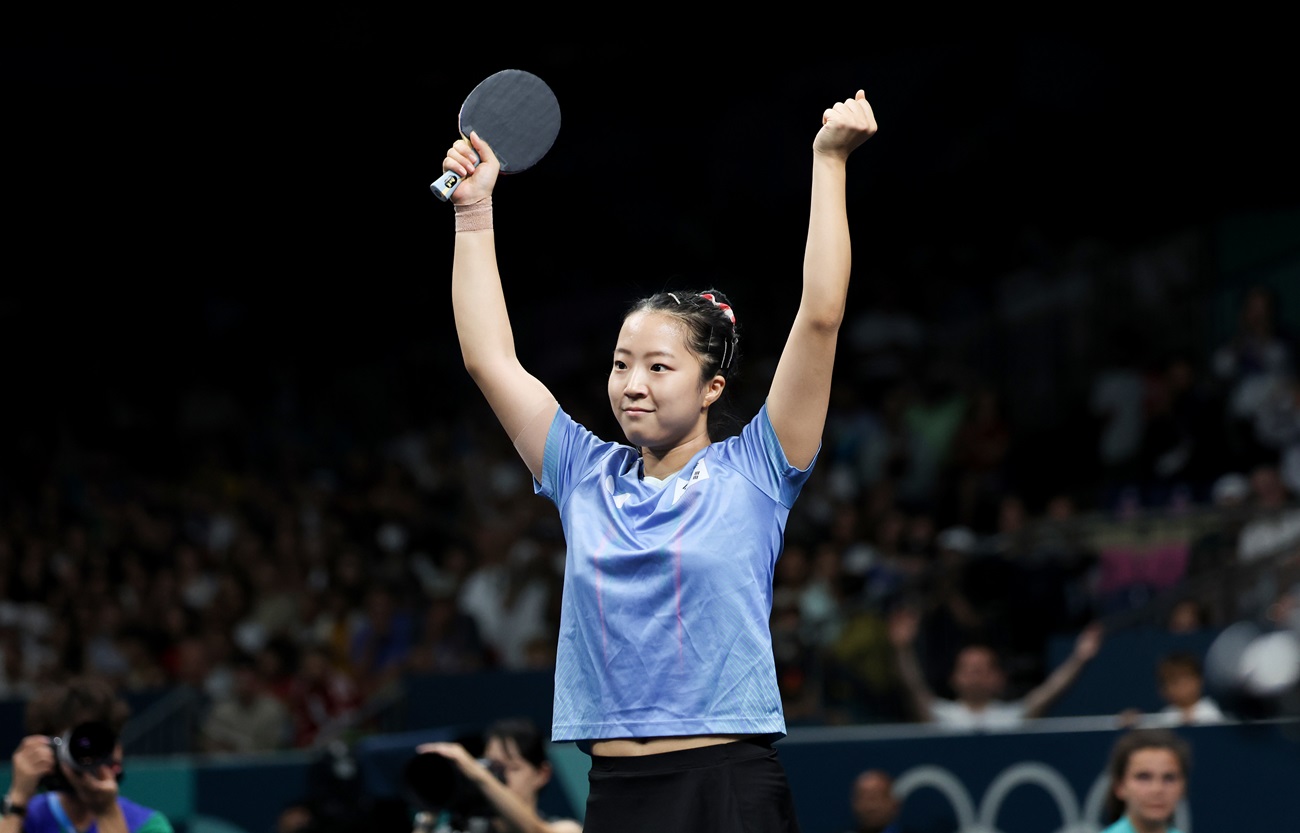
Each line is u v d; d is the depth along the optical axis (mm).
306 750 23078
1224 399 27609
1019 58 35406
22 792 10586
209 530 35438
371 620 27234
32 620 31344
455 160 7531
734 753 6371
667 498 6652
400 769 16406
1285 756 14945
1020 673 22406
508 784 13188
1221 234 31719
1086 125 35094
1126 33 34688
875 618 22875
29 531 36688
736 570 6484
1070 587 23141
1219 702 5547
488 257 7520
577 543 6680
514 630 27203
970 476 27719
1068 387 32750
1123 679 19922
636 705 6340
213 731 23250
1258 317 28172
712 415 7402
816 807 16719
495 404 7297
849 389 32750
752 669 6414
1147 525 24547
